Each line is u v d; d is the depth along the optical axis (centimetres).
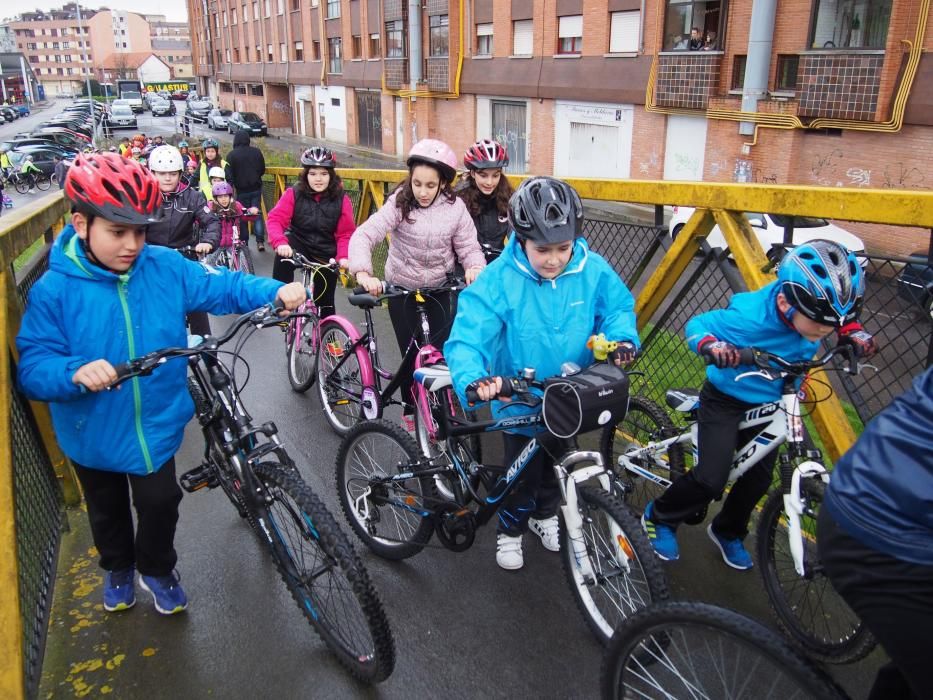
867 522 148
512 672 257
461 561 322
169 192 525
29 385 220
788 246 323
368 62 3578
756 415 269
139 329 242
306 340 500
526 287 257
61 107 10362
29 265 350
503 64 2516
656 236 403
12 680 174
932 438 143
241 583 306
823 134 1523
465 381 242
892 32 1332
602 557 261
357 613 249
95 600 294
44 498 315
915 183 1380
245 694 248
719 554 319
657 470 365
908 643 144
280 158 1920
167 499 260
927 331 277
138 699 247
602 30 2059
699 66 1758
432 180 379
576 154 2291
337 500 371
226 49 5997
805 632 265
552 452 261
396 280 403
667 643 194
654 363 440
